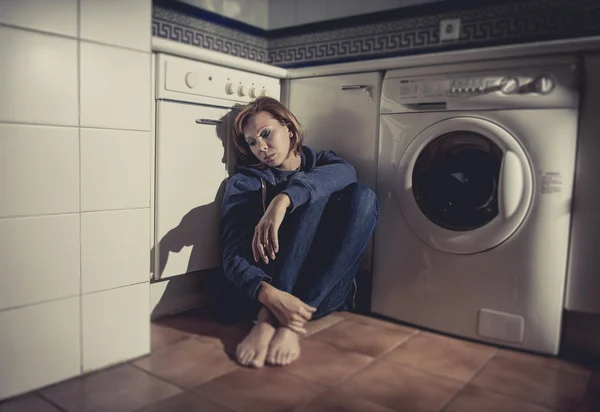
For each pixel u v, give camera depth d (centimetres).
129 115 131
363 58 233
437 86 159
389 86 169
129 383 124
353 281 167
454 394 124
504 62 151
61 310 123
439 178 164
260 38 259
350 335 161
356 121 179
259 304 160
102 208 128
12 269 113
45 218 118
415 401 120
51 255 119
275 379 129
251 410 113
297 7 251
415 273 166
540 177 144
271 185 162
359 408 115
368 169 177
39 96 114
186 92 157
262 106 159
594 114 141
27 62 112
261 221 136
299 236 145
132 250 135
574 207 144
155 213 154
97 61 123
